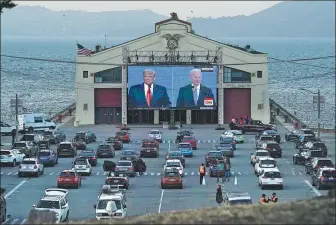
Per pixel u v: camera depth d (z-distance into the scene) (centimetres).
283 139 12106
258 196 7012
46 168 9062
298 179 8244
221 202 6341
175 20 13975
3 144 11331
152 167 9169
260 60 14050
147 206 6544
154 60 13988
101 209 5538
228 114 14100
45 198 5647
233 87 14050
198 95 13975
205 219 3788
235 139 11556
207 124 14062
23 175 8319
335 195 4325
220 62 13988
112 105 14100
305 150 9706
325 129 13488
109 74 14075
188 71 13912
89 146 11169
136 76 13962
